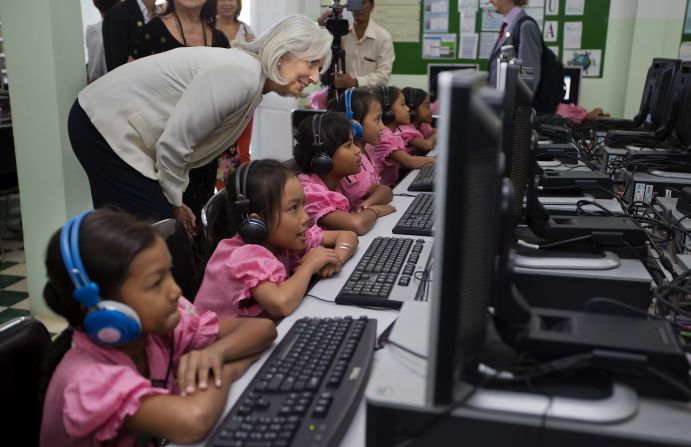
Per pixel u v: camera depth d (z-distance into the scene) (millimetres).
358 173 2137
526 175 1285
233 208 1316
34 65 2381
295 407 807
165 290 859
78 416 801
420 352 834
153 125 1836
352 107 2348
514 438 681
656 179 2131
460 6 5219
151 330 862
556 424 666
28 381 930
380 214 1983
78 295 807
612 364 721
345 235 1615
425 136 3959
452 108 601
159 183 1863
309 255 1399
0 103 4008
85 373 832
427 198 2068
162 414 809
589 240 1192
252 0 5004
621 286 1079
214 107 1743
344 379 879
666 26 4762
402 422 708
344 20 3451
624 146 2797
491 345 819
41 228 2547
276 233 1338
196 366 912
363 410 857
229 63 1747
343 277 1424
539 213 1305
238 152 3809
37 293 2625
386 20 5367
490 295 781
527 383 723
